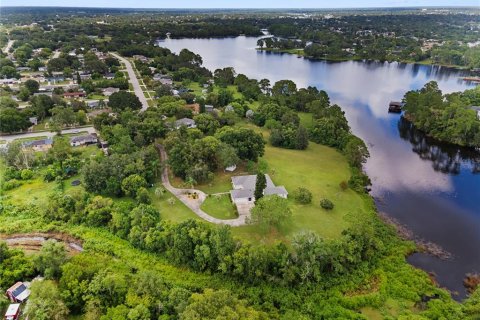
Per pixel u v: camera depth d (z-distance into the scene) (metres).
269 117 151.50
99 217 83.44
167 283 66.44
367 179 105.25
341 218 87.81
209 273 69.69
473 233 86.62
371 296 65.00
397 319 59.91
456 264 76.00
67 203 88.81
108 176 97.12
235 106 163.38
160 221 80.88
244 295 65.25
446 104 155.00
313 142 137.25
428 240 83.75
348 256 70.06
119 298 58.62
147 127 126.00
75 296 58.72
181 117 149.25
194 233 71.31
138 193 90.75
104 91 191.62
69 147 119.69
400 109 177.50
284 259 67.50
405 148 138.50
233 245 69.44
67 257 68.81
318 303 63.94
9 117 134.50
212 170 107.44
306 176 108.50
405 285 67.81
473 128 137.75
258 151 111.12
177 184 101.81
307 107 168.25
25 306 59.84
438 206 98.25
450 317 60.16
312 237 69.25
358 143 114.56
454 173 118.69
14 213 89.31
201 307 52.50
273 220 79.00
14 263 66.56
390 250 78.25
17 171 107.88
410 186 109.38
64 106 159.75
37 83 186.88
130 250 76.00
